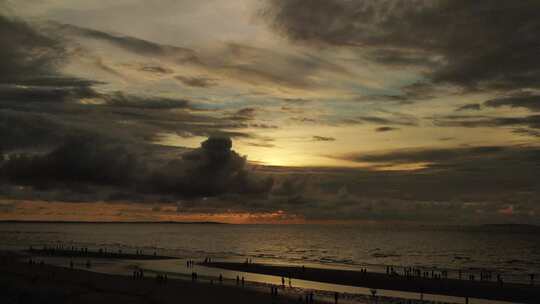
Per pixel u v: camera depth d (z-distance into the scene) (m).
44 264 96.44
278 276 87.69
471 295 67.31
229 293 64.31
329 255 166.62
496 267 125.12
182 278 82.62
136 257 128.50
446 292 69.56
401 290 71.50
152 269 98.25
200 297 60.69
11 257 120.44
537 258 161.75
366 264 127.31
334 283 78.50
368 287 74.12
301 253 175.88
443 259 153.50
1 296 58.19
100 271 93.06
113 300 57.25
